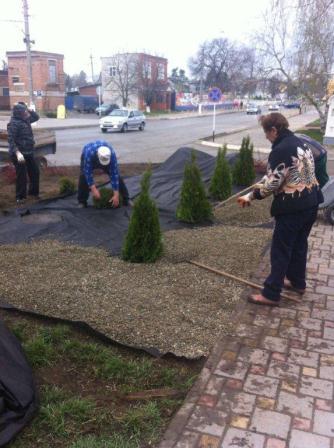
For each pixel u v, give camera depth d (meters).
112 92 67.50
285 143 4.11
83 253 5.68
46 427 2.81
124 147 20.97
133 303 4.35
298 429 2.80
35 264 5.24
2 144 12.07
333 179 7.62
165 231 6.77
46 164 12.99
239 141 24.55
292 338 3.86
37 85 58.34
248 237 6.47
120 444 2.67
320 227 7.16
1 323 3.35
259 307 4.41
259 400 3.06
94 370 3.39
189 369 3.46
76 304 4.30
